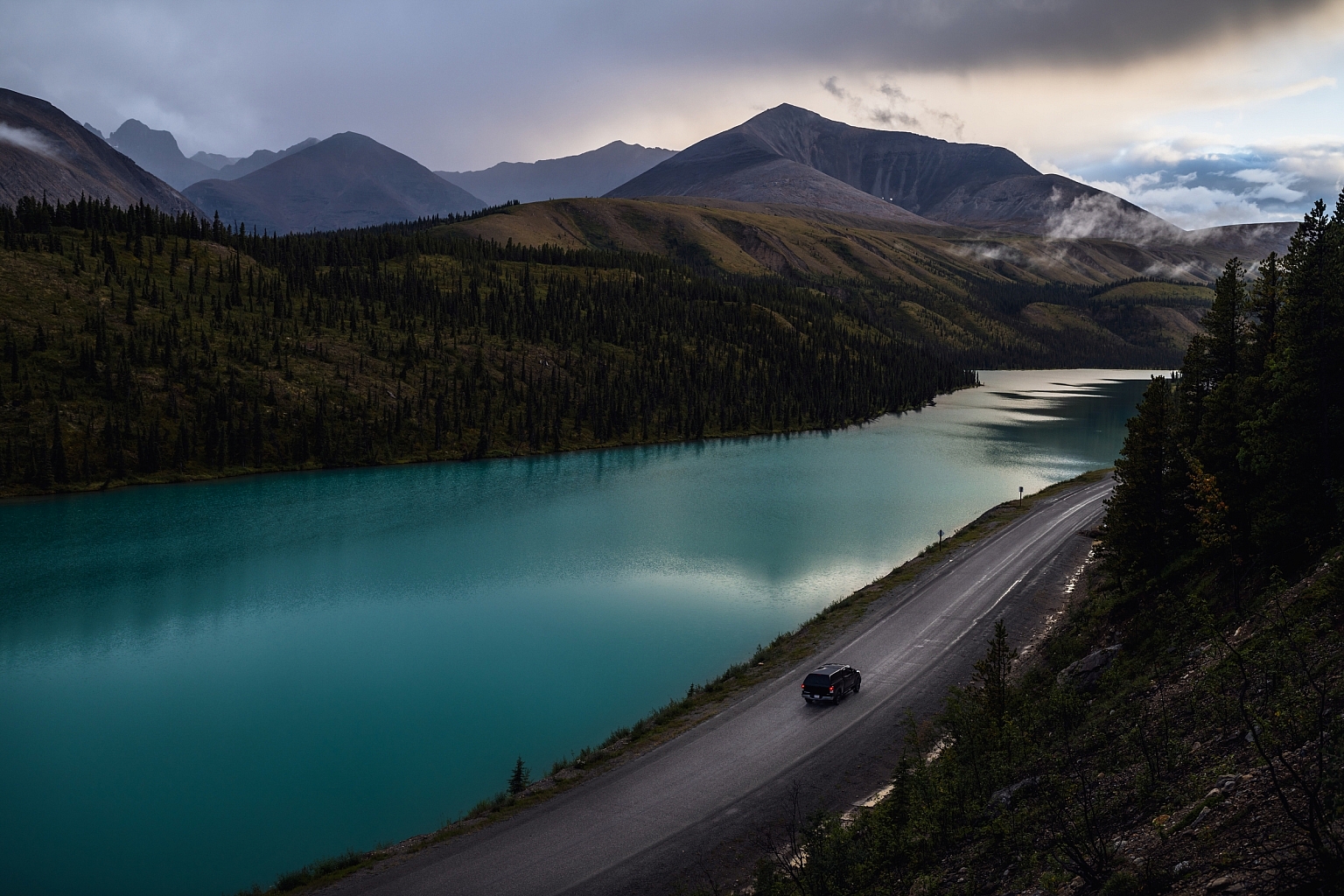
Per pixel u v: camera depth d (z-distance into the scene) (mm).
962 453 185625
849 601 70625
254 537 112062
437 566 97000
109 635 75438
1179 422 55219
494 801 39844
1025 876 20891
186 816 45500
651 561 98250
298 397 187875
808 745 42875
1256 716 19703
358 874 33438
